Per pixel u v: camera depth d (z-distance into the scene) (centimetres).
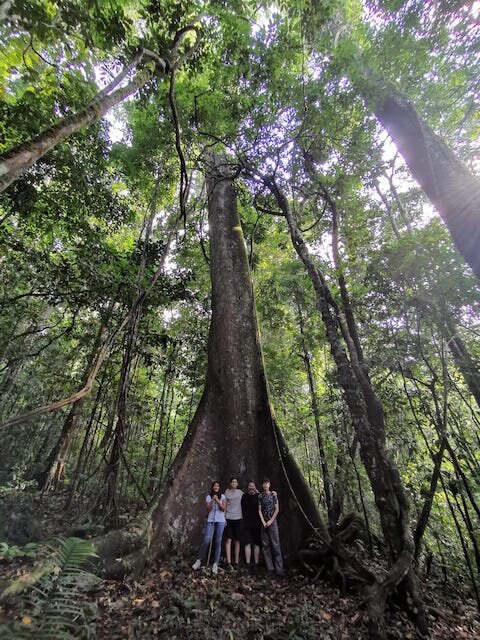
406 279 654
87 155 732
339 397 858
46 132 284
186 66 607
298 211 781
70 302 769
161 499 582
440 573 644
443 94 733
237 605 411
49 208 781
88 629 299
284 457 665
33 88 600
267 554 561
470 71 679
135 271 765
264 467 662
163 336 826
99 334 905
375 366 643
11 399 1049
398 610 415
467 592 578
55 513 724
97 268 676
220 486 638
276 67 604
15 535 517
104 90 353
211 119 729
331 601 462
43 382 1090
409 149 538
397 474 477
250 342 771
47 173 711
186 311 1184
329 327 550
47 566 332
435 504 714
